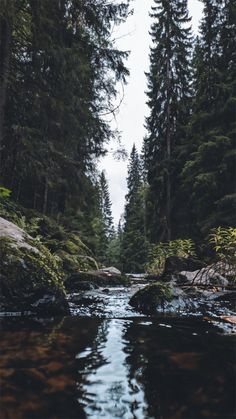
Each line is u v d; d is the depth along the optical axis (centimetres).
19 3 862
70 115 1318
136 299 528
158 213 2353
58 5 1020
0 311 394
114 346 269
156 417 154
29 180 1534
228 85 1733
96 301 574
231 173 1614
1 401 161
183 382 196
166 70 2475
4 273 403
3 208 992
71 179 1516
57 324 354
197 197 1742
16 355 232
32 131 1173
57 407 158
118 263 4941
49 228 1340
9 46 889
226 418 152
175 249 1368
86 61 1215
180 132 2394
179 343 285
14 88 1112
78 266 1027
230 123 1689
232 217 1491
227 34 1881
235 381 197
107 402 168
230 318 425
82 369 212
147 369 216
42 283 420
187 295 566
